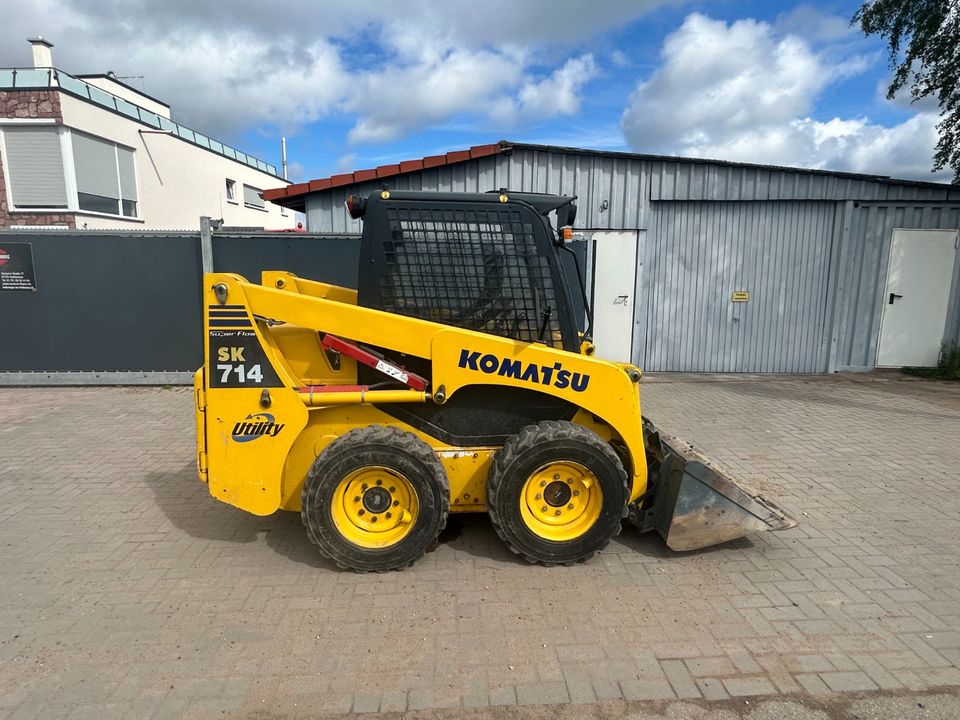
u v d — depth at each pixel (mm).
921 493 4707
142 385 8297
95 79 23172
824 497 4617
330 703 2432
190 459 5441
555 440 3316
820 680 2566
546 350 3400
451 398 3566
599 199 9242
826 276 9531
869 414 7145
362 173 8938
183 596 3207
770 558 3648
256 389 3322
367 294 3498
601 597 3211
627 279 9500
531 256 3545
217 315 3254
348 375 3693
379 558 3354
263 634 2875
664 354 9805
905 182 9141
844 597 3219
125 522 4125
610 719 2352
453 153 8867
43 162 15250
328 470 3234
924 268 9445
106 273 8016
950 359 9445
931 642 2830
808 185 9188
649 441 4043
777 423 6754
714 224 9430
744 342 9758
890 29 8773
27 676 2574
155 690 2496
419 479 3285
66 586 3307
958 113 8852
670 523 3541
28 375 8203
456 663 2672
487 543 3818
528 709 2402
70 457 5488
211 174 23859
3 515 4238
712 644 2809
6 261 7871
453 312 3541
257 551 3711
